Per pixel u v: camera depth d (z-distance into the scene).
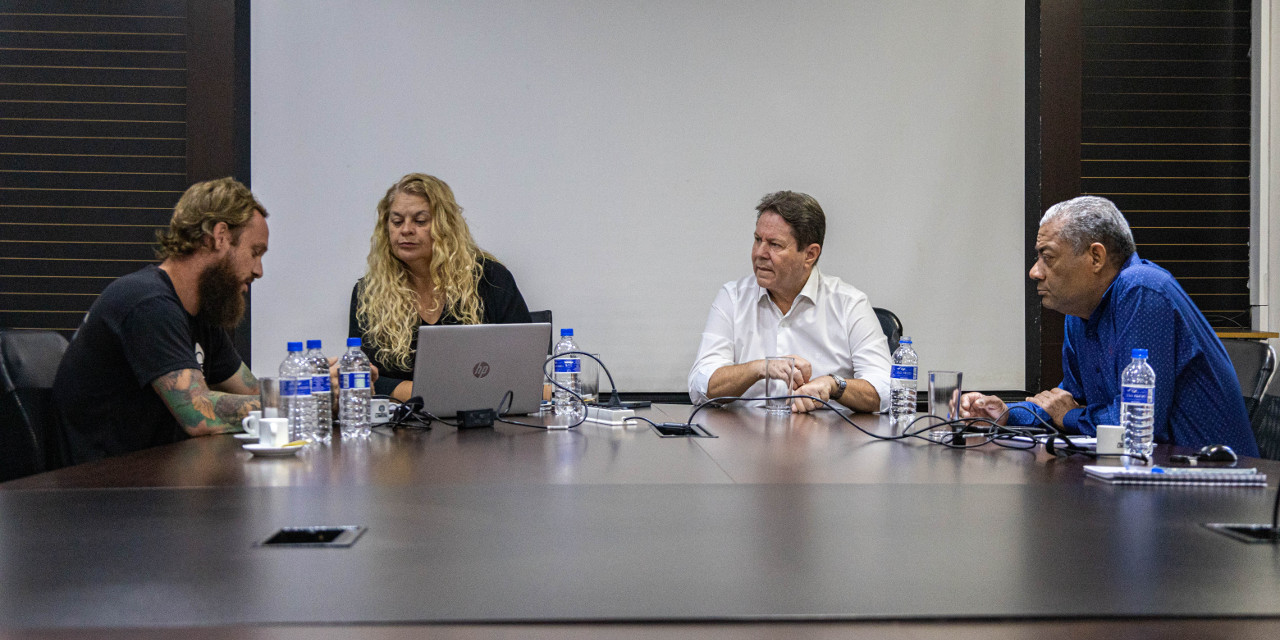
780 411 2.32
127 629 0.68
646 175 3.61
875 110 3.62
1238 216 3.68
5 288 3.47
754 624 0.70
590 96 3.59
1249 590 0.78
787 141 3.62
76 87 3.46
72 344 1.85
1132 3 3.61
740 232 3.62
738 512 1.09
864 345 2.61
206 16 3.46
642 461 1.48
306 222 3.55
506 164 3.59
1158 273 1.89
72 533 0.96
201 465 1.42
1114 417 1.83
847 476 1.35
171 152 3.49
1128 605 0.74
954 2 3.62
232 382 2.19
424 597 0.75
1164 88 3.63
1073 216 1.99
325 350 3.55
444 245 2.47
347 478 1.31
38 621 0.69
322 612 0.71
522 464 1.45
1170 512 1.09
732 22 3.59
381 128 3.56
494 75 3.57
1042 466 1.45
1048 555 0.89
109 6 3.45
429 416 2.00
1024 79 3.65
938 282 3.65
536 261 3.61
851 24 3.60
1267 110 3.60
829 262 3.64
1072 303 2.04
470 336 1.98
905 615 0.72
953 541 0.95
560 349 2.73
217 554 0.88
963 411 2.00
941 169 3.64
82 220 3.48
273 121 3.53
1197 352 1.81
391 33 3.55
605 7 3.58
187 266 1.96
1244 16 3.64
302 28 3.53
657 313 3.63
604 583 0.79
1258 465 1.44
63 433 1.84
